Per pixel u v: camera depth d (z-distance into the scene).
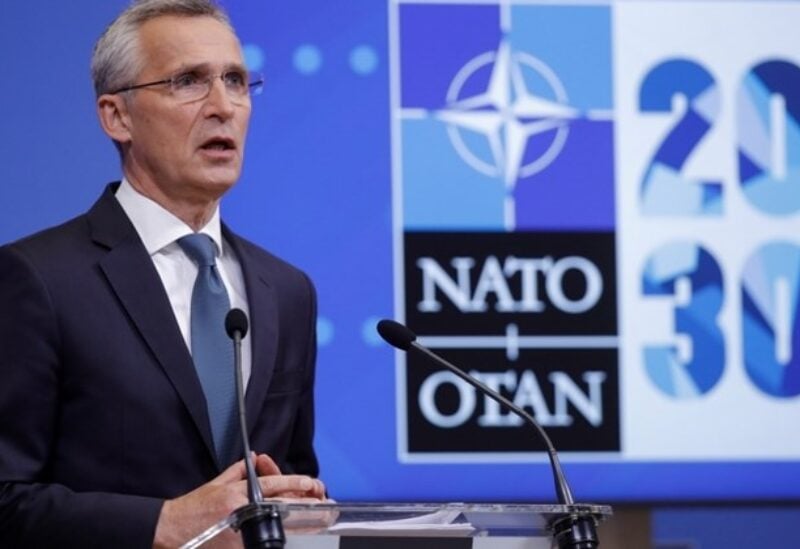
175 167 6.57
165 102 6.58
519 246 9.44
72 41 9.21
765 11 9.77
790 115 9.66
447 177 9.42
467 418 9.28
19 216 9.10
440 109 9.45
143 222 6.66
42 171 9.13
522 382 9.36
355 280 9.30
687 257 9.55
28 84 9.15
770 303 9.58
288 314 6.82
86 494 6.07
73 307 6.35
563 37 9.59
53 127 9.16
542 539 5.50
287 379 6.73
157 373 6.35
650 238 9.53
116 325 6.38
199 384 6.38
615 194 9.53
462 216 9.41
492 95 9.50
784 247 9.62
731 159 9.63
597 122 9.56
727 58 9.69
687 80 9.64
